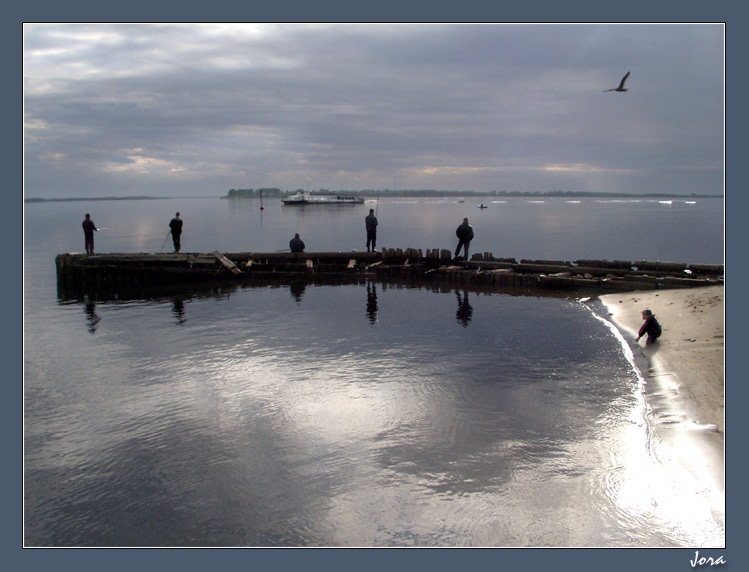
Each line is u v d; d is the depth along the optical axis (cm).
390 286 2464
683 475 768
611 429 918
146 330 1678
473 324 1677
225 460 860
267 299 2195
